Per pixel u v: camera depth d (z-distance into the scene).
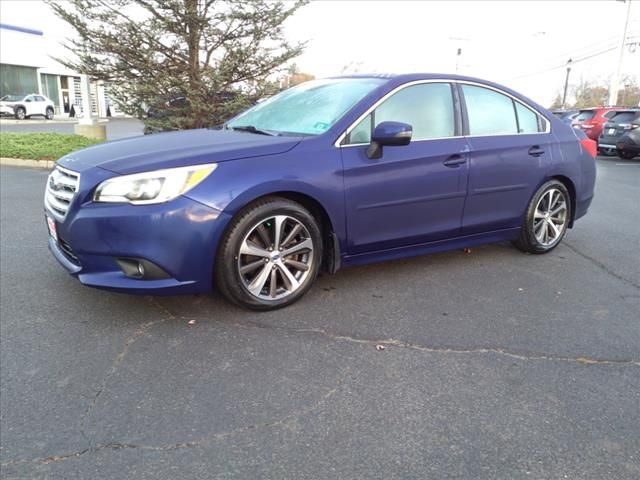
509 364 2.96
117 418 2.42
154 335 3.20
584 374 2.87
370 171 3.71
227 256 3.28
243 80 10.52
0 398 2.56
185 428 2.36
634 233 6.04
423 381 2.77
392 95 3.94
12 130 20.28
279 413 2.48
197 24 9.61
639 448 2.29
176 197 3.08
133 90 9.91
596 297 3.98
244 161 3.29
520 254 5.05
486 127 4.45
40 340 3.12
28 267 4.36
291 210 3.45
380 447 2.26
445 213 4.20
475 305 3.77
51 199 3.50
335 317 3.51
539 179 4.76
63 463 2.14
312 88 4.46
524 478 2.10
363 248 3.87
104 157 3.35
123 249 3.06
